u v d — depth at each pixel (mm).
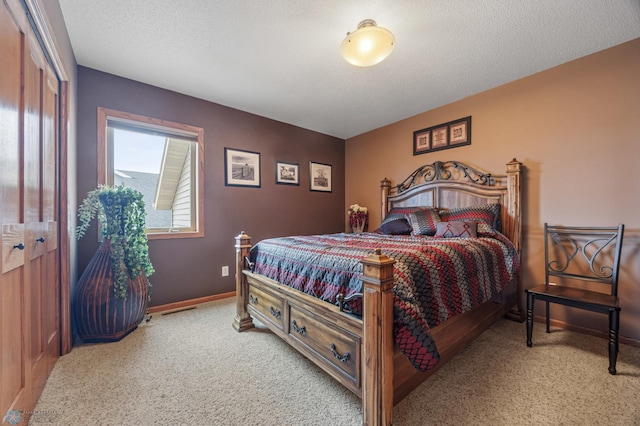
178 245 2885
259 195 3555
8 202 1058
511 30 1939
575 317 2299
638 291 2018
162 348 1964
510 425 1231
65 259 1854
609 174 2146
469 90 2879
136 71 2486
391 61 2338
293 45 2125
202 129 3068
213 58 2295
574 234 2301
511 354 1878
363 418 1183
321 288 1552
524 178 2600
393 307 1175
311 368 1715
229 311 2734
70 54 2039
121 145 2662
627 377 1599
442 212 2984
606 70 2160
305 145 4082
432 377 1600
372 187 4164
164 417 1287
